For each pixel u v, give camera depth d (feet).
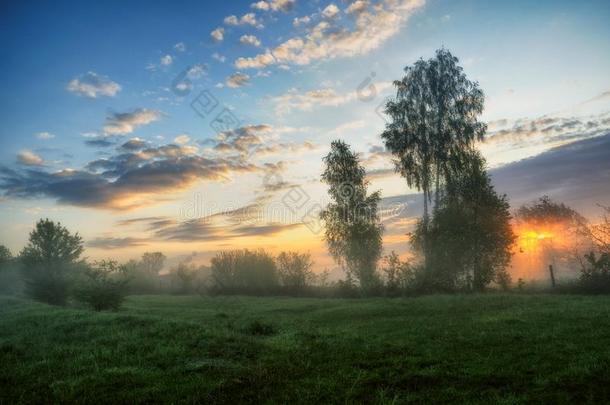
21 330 38.68
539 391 18.80
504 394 18.63
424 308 53.47
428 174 96.68
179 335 32.42
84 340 33.09
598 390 18.47
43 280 74.84
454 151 94.53
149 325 36.55
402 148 97.96
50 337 34.42
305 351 28.30
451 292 80.23
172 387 21.03
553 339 28.81
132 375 23.11
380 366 24.21
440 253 84.58
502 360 24.04
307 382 21.52
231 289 116.78
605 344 26.35
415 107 100.48
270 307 70.79
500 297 61.62
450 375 21.71
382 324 42.70
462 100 97.04
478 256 84.23
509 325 35.78
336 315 53.11
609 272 68.49
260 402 19.12
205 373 23.32
